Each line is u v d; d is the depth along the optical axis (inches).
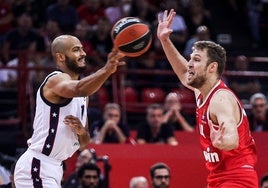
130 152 543.8
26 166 335.9
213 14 929.5
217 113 304.2
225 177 312.3
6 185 467.5
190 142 592.4
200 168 544.4
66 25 745.6
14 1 769.6
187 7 809.5
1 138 649.6
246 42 904.9
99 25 732.7
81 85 315.9
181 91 722.8
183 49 762.8
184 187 542.9
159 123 578.9
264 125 633.6
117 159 539.8
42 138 334.0
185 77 353.4
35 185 335.3
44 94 331.0
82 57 336.8
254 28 910.4
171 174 542.9
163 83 719.7
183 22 791.7
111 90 698.8
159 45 743.1
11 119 668.7
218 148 295.7
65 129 333.4
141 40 323.3
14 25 766.5
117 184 537.6
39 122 334.6
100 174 485.7
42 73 671.8
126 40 321.4
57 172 337.4
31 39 713.6
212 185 316.2
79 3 805.9
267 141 589.9
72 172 524.1
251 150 315.9
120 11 778.8
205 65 313.4
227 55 866.8
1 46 733.9
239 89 754.2
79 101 337.7
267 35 905.5
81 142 340.8
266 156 582.6
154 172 480.7
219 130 291.6
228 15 933.8
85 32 726.5
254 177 312.3
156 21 761.6
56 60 337.1
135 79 723.4
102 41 730.8
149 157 542.9
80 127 332.2
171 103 620.4
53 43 336.8
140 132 581.9
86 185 470.3
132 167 540.4
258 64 842.8
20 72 646.5
